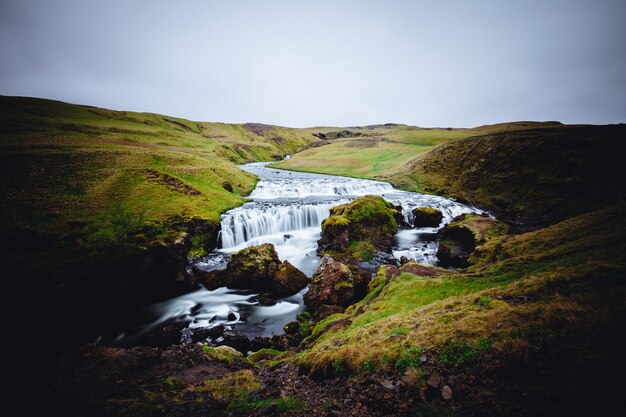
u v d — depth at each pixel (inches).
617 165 1829.5
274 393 369.1
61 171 1631.4
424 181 2908.5
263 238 1571.1
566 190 1916.8
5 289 852.0
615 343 241.8
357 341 462.0
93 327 855.1
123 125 4387.3
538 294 404.8
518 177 2250.2
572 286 390.3
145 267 1038.4
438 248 1346.0
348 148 5748.0
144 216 1342.3
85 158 1852.9
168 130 5260.8
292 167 4539.9
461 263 1183.6
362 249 1298.0
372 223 1493.6
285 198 2369.6
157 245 1085.8
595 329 266.7
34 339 785.6
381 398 289.7
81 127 3358.8
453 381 268.5
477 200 2263.8
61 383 427.2
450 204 2129.7
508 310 356.5
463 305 461.4
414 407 261.9
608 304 304.2
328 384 377.1
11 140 2087.8
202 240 1398.9
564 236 831.7
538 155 2278.5
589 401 199.0
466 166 2728.8
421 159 3361.2
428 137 6240.2
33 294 864.9
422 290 697.6
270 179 3294.8
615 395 195.5
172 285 1052.5
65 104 5103.3
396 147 5349.4
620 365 218.2
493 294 462.0
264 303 963.3
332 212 1646.2
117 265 989.2
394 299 683.4
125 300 982.4
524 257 749.3
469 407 236.4
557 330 283.1
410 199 2338.8
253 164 5442.9
